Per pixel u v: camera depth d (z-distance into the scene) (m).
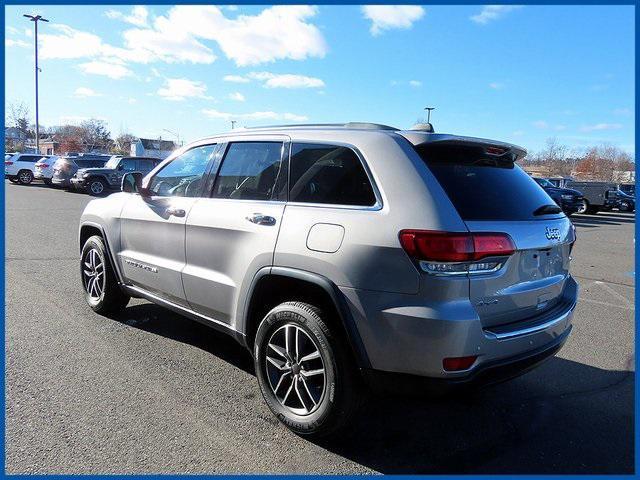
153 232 4.36
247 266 3.39
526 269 3.01
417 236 2.64
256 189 3.58
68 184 23.92
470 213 2.78
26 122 76.31
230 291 3.57
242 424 3.24
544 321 3.09
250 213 3.46
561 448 3.13
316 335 2.96
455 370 2.63
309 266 3.00
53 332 4.67
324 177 3.18
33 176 28.66
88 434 3.03
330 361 2.91
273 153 3.57
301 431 3.10
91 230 5.42
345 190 3.04
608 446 3.17
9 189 23.91
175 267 4.09
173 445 2.97
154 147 66.19
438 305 2.61
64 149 69.19
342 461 2.92
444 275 2.61
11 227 11.39
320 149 3.28
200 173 4.12
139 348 4.39
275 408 3.25
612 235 17.05
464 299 2.66
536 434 3.29
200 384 3.76
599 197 27.38
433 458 2.99
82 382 3.69
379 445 3.10
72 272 7.07
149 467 2.76
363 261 2.77
